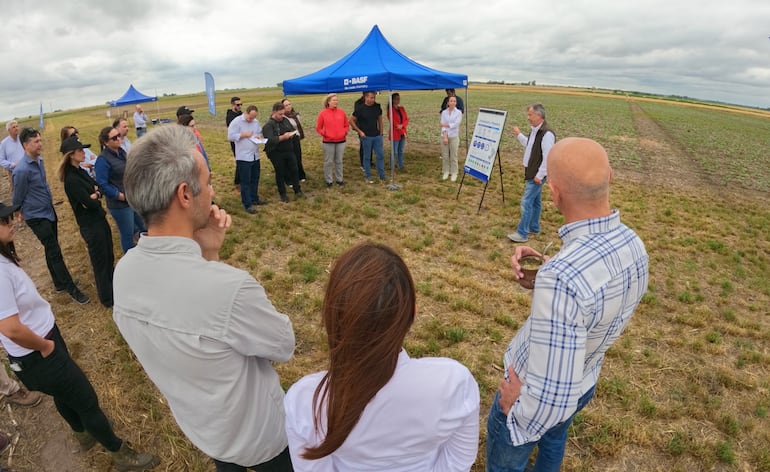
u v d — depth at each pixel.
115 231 6.95
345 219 6.99
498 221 6.86
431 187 8.81
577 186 1.40
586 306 1.28
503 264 5.42
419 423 1.03
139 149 1.27
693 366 3.62
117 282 1.34
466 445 1.18
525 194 5.87
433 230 6.53
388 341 0.95
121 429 2.96
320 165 11.01
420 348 3.79
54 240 4.52
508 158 12.66
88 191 4.10
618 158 13.64
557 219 6.98
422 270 5.26
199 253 1.34
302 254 5.71
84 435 2.71
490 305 4.51
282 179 7.80
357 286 0.95
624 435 2.88
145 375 3.51
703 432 2.95
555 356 1.28
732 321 4.32
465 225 6.75
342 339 0.96
